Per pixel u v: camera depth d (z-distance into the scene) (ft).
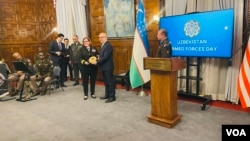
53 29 24.71
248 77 10.82
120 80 19.10
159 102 10.46
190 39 13.21
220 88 13.85
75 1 21.57
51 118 12.01
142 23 13.85
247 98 10.84
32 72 16.60
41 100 15.61
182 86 15.33
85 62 14.76
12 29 23.81
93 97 15.62
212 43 12.41
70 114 12.53
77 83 20.53
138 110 12.73
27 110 13.53
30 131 10.44
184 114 11.82
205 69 14.16
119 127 10.50
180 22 13.47
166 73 9.93
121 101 14.58
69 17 22.25
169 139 9.14
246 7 12.42
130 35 18.25
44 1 25.02
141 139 9.24
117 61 19.60
